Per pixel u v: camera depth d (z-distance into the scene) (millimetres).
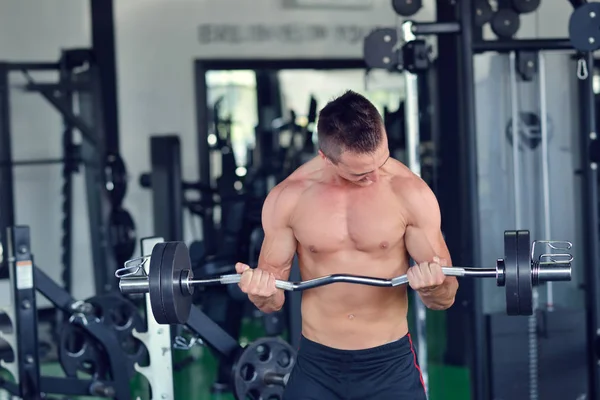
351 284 2520
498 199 4332
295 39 7609
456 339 5504
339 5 7652
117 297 4074
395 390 2572
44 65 5996
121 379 3938
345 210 2490
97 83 6047
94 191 6191
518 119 4266
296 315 3812
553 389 4074
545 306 4363
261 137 7598
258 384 3580
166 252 2514
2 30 6949
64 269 6629
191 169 7492
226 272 5152
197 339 3707
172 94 7422
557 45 3963
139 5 7320
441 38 5215
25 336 3857
